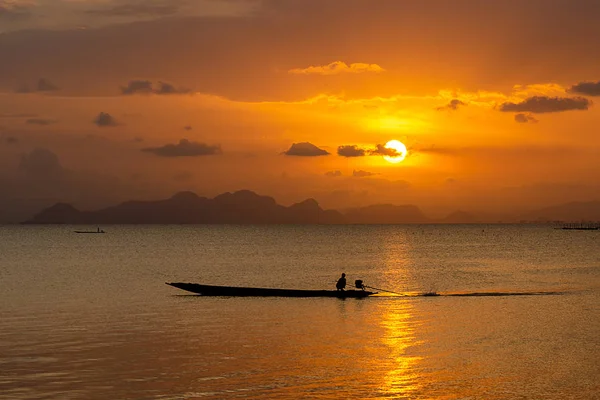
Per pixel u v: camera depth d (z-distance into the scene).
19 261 120.12
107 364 33.75
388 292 63.03
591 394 28.83
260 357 35.38
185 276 89.19
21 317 49.06
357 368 33.09
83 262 117.75
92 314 50.56
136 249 170.88
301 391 29.22
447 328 44.22
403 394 28.83
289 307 54.12
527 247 182.88
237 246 191.00
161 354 36.06
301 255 142.88
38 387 29.69
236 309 52.94
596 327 44.53
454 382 30.66
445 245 198.88
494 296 61.84
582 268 103.12
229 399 28.08
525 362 34.38
